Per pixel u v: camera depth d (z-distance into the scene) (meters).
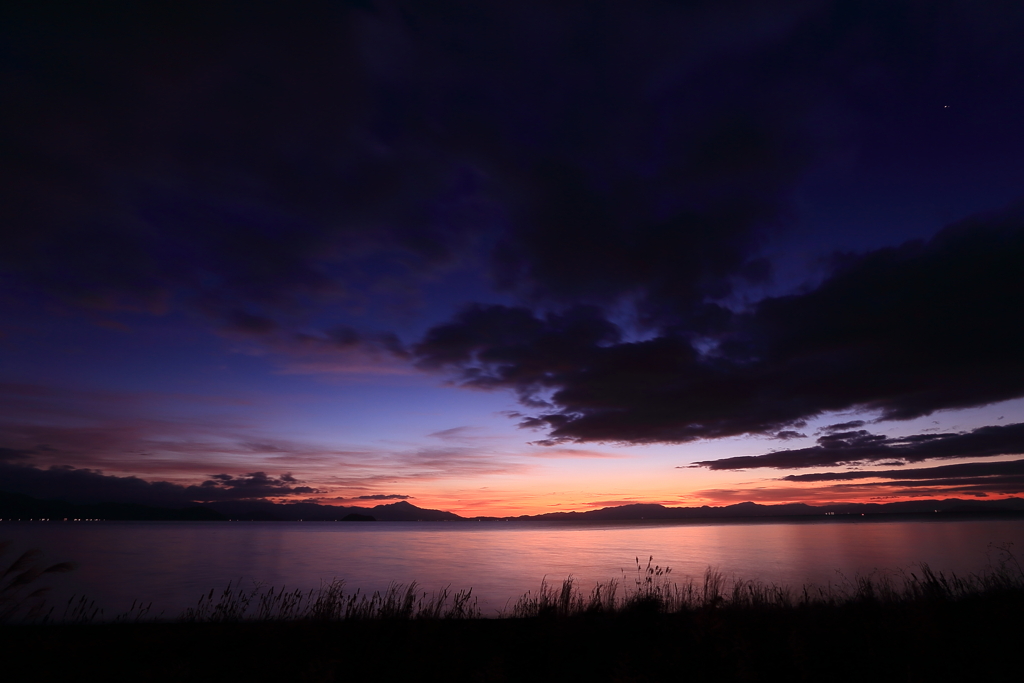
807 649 6.88
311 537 101.50
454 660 6.84
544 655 7.12
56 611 14.37
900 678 5.92
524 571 28.89
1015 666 6.11
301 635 8.02
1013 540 52.75
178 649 7.28
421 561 38.44
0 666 6.53
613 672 6.36
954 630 7.39
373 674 6.35
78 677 6.15
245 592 20.22
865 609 8.91
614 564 32.91
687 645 7.32
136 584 23.78
